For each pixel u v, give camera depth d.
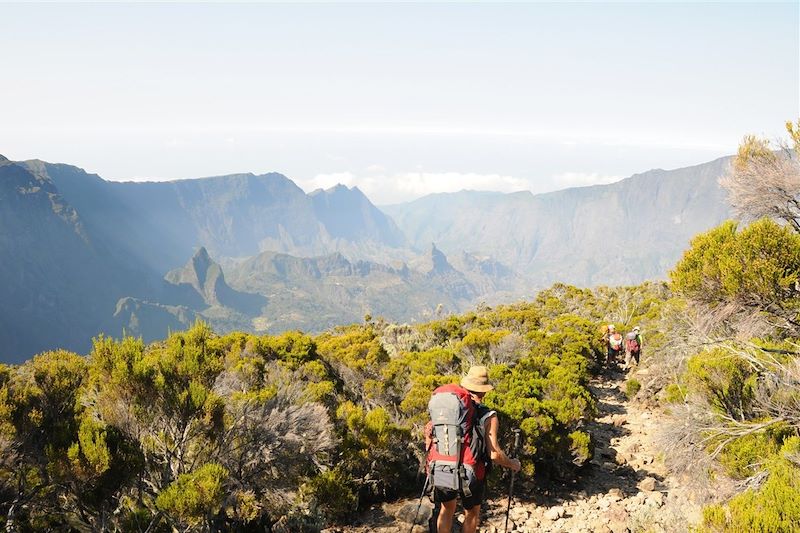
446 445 4.33
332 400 14.27
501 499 11.13
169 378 7.80
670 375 17.86
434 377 14.83
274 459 8.65
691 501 9.91
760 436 8.77
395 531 9.25
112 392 7.34
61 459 6.32
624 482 12.25
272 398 9.38
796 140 8.76
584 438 12.41
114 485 6.55
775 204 8.56
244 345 19.03
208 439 8.10
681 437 9.92
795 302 7.21
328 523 9.47
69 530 6.92
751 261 7.46
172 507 6.48
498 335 21.97
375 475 10.98
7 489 6.70
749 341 9.37
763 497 4.82
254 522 8.27
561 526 9.71
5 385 7.15
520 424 11.59
